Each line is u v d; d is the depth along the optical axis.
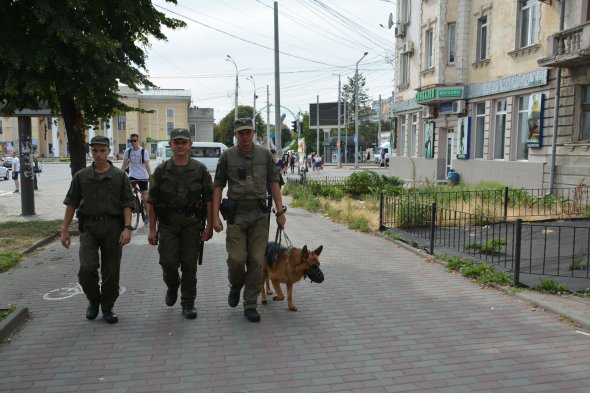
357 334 4.80
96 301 5.23
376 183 18.44
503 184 17.52
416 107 26.58
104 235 4.95
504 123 18.88
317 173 41.59
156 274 7.12
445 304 5.76
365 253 8.75
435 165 24.42
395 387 3.72
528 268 7.15
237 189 5.10
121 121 69.44
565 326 5.03
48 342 4.61
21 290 6.35
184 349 4.43
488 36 19.50
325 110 68.94
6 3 8.73
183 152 4.95
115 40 9.34
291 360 4.20
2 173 30.48
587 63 13.91
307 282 6.75
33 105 9.92
